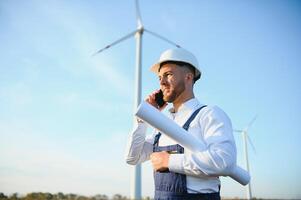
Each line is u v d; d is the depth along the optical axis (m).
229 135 2.64
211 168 2.46
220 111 2.86
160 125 2.55
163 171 2.78
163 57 3.13
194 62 3.16
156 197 2.82
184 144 2.60
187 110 3.07
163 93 3.20
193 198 2.65
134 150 3.34
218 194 2.81
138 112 2.53
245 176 2.79
